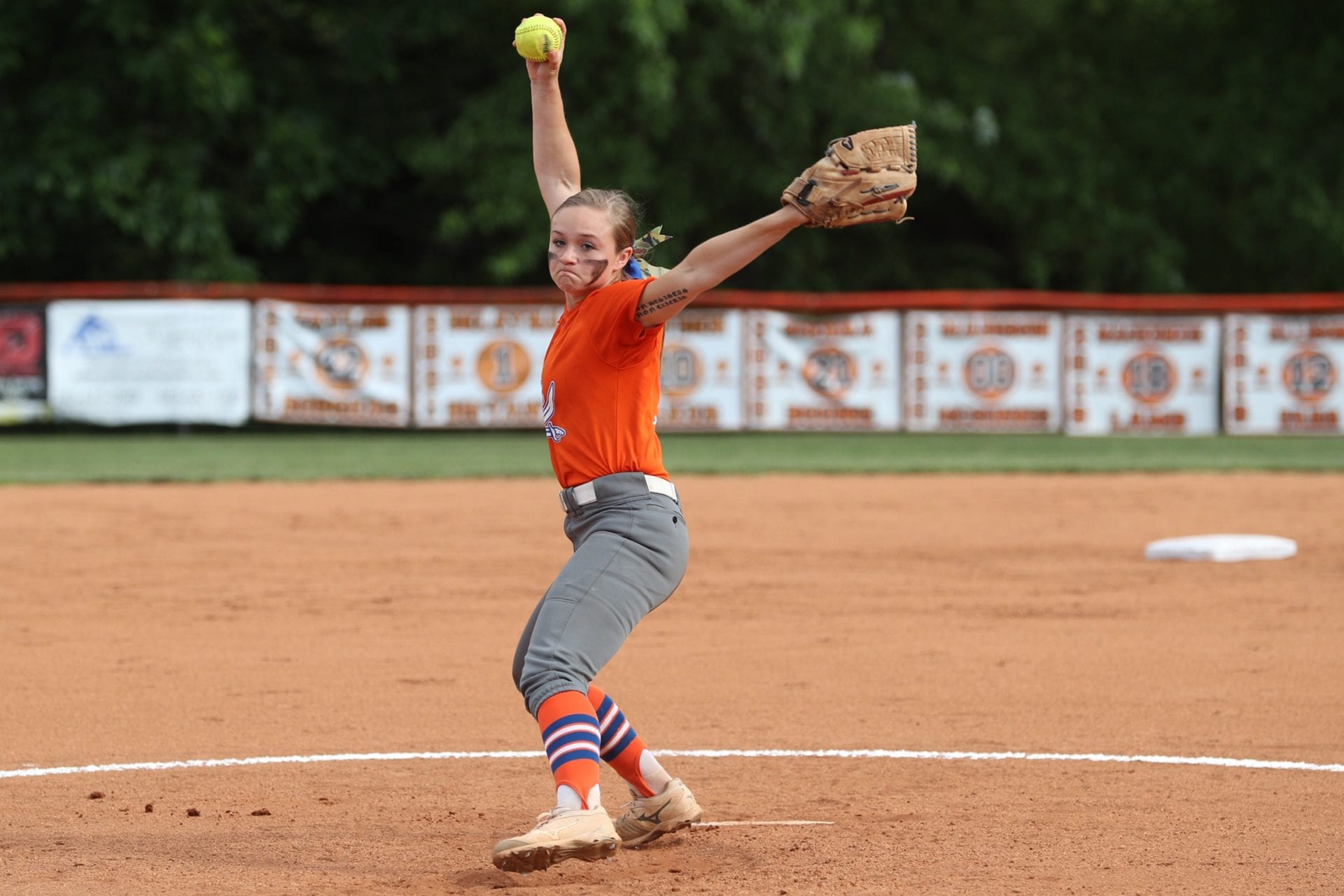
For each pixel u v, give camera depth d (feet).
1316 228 357.61
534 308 263.49
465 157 321.52
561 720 52.90
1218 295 381.40
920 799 67.21
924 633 108.27
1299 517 169.68
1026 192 355.15
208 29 302.45
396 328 262.26
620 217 54.19
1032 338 268.62
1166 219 375.04
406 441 268.62
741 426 265.34
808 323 265.54
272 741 79.00
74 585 126.93
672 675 94.84
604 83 320.91
